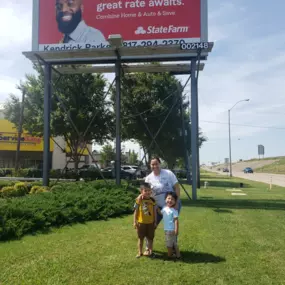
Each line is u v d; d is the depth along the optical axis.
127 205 10.53
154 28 15.04
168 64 16.30
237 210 11.56
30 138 39.41
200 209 11.81
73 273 4.91
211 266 5.27
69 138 28.25
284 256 5.85
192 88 15.46
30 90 28.09
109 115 28.75
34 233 7.44
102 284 4.51
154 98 29.08
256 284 4.55
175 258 5.68
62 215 8.55
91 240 6.91
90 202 9.93
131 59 15.62
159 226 8.44
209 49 14.67
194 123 15.42
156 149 32.25
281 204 13.32
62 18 15.66
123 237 7.20
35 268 5.11
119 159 15.02
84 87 27.28
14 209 7.79
